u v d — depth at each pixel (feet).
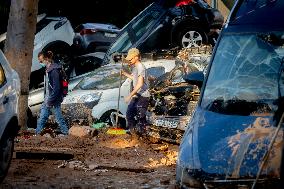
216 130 28.68
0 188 39.19
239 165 25.81
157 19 89.30
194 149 27.91
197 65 69.51
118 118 71.36
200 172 26.53
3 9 114.32
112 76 74.33
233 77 33.19
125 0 126.93
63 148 56.95
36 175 44.14
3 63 39.75
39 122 68.44
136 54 59.93
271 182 25.08
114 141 61.41
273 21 34.91
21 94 69.51
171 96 59.31
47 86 67.72
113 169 46.96
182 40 89.15
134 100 60.70
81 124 71.46
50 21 99.50
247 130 27.84
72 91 74.43
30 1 67.92
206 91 32.99
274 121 28.09
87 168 47.24
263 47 34.04
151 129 59.16
